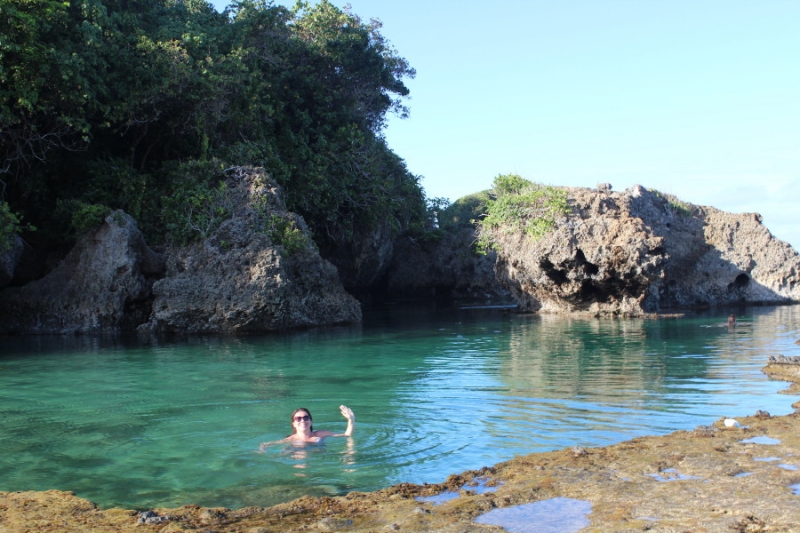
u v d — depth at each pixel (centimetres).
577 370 1532
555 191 3350
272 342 2147
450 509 664
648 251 3023
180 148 2959
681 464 777
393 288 4959
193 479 807
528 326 2673
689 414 1063
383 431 998
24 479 816
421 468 829
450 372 1540
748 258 3866
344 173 3562
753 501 645
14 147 2469
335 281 2836
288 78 3572
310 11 3831
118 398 1273
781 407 1099
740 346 1934
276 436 991
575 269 3100
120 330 2402
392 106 4494
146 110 2688
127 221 2430
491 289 4728
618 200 3488
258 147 2975
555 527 613
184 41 2817
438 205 5050
